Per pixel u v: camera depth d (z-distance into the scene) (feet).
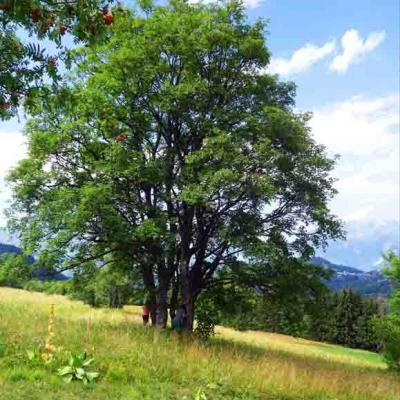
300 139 74.43
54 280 80.94
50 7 18.06
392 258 99.86
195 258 81.46
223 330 155.94
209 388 38.11
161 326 76.13
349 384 49.39
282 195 76.28
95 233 75.05
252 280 78.38
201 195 65.51
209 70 78.13
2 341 39.11
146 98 75.82
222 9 79.51
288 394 40.57
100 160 75.51
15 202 79.00
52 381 33.04
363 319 330.13
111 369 37.27
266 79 80.84
